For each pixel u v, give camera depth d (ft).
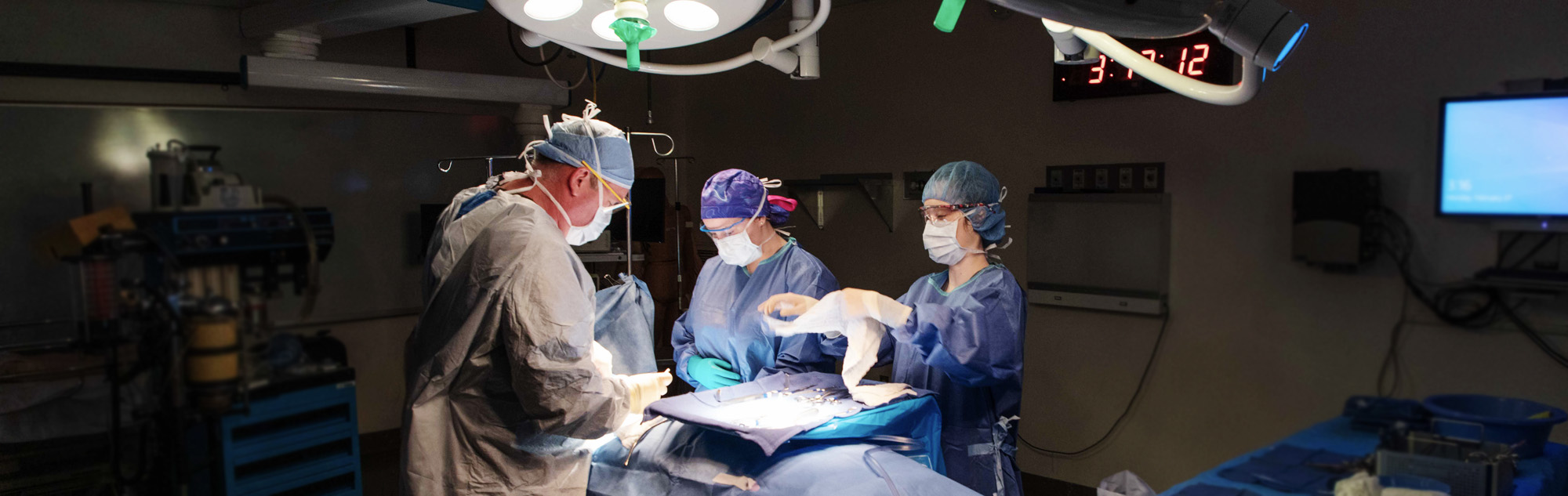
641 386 4.99
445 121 7.46
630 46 4.11
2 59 7.16
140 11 7.79
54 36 7.39
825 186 7.34
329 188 4.92
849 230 7.28
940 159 6.81
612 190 5.01
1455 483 3.72
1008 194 6.39
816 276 5.81
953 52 6.68
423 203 6.25
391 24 7.50
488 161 7.08
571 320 4.43
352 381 4.91
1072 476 5.46
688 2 4.16
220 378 4.23
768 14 4.73
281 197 4.55
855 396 4.78
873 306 4.94
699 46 8.06
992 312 4.78
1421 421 3.85
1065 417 5.49
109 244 4.23
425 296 4.84
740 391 4.96
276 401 4.49
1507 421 3.68
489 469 4.67
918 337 4.76
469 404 4.64
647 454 4.72
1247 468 4.18
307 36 7.71
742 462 4.41
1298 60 4.13
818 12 5.23
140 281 4.21
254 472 4.42
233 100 6.50
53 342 4.40
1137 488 4.87
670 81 8.29
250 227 4.37
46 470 4.55
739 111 7.93
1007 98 6.36
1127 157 5.26
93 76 6.07
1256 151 4.37
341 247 5.03
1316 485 3.94
